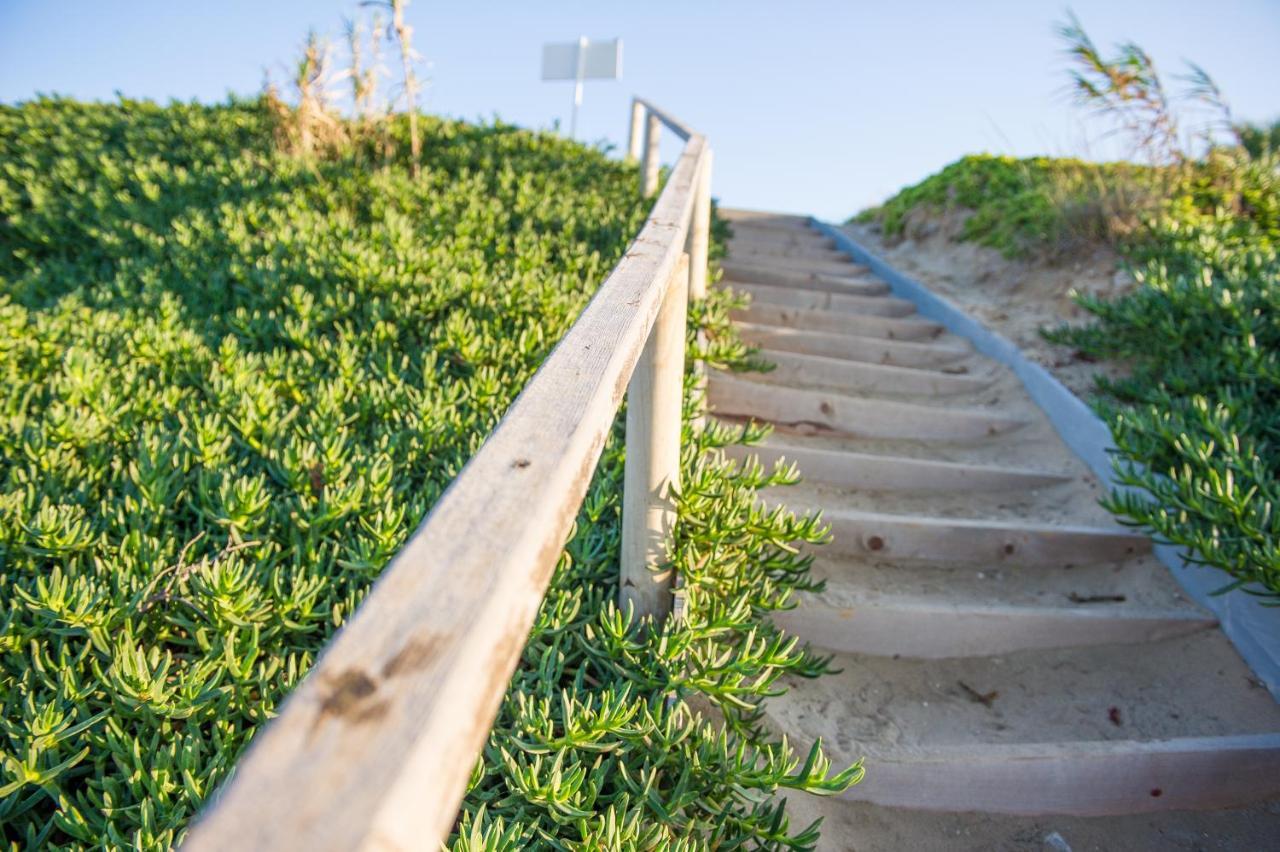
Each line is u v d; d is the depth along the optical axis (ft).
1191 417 10.96
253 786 1.70
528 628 2.39
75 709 5.54
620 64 27.04
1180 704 8.54
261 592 6.79
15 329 11.70
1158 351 13.48
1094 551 10.69
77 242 17.17
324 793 1.69
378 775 1.73
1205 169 19.51
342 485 8.16
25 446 8.45
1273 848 7.20
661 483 6.93
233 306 13.50
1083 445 12.87
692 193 9.43
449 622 2.10
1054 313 17.87
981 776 7.41
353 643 2.02
